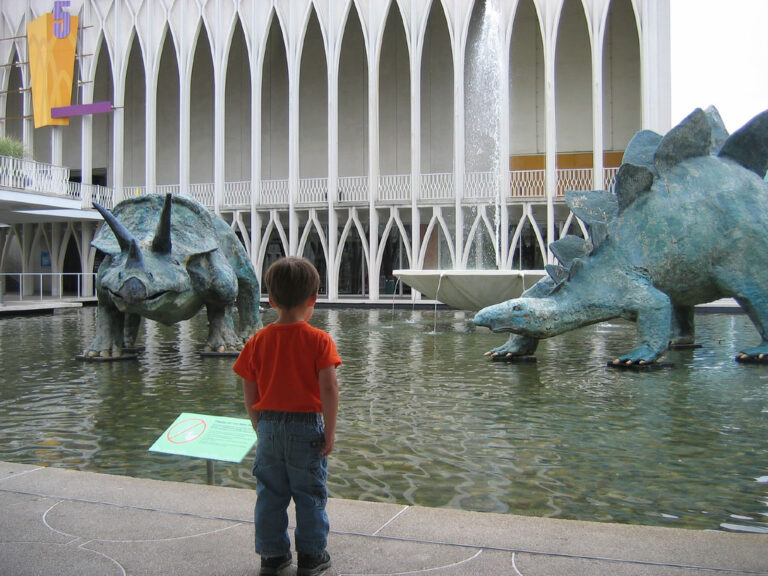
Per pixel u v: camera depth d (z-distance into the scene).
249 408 3.05
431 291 17.45
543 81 29.77
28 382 8.88
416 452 5.53
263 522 2.97
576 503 4.37
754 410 6.91
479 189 26.59
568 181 29.20
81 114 30.66
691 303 10.64
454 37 25.89
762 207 10.16
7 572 3.01
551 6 24.81
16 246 36.97
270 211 28.69
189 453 4.19
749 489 4.61
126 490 4.09
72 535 3.42
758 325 10.13
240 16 28.73
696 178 10.23
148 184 29.92
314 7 28.02
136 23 29.98
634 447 5.62
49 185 27.52
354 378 9.03
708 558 3.06
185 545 3.30
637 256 9.92
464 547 3.22
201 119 34.50
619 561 3.04
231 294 11.06
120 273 9.12
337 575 2.94
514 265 28.64
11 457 5.54
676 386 8.24
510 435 6.03
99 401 7.67
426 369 9.79
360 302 26.48
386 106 31.97
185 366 10.20
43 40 31.03
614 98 29.30
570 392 7.95
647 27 24.27
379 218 29.55
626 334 14.50
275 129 33.62
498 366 10.04
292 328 2.95
